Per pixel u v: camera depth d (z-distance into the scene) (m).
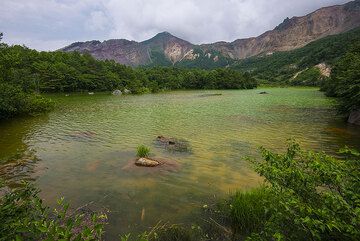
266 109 42.38
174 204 10.14
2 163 15.11
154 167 14.35
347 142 20.11
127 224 8.63
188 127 26.80
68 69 99.75
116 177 13.01
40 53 114.12
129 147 18.92
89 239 4.14
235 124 28.39
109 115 35.81
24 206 5.94
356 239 3.89
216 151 17.80
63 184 12.08
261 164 6.13
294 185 5.30
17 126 27.47
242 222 8.20
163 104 52.53
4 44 34.56
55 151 17.83
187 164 15.03
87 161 15.59
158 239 7.76
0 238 4.82
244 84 138.88
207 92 104.88
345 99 29.56
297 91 103.81
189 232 8.09
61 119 32.19
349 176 4.91
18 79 54.31
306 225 4.45
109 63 137.88
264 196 8.59
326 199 4.41
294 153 6.21
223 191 11.40
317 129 25.27
